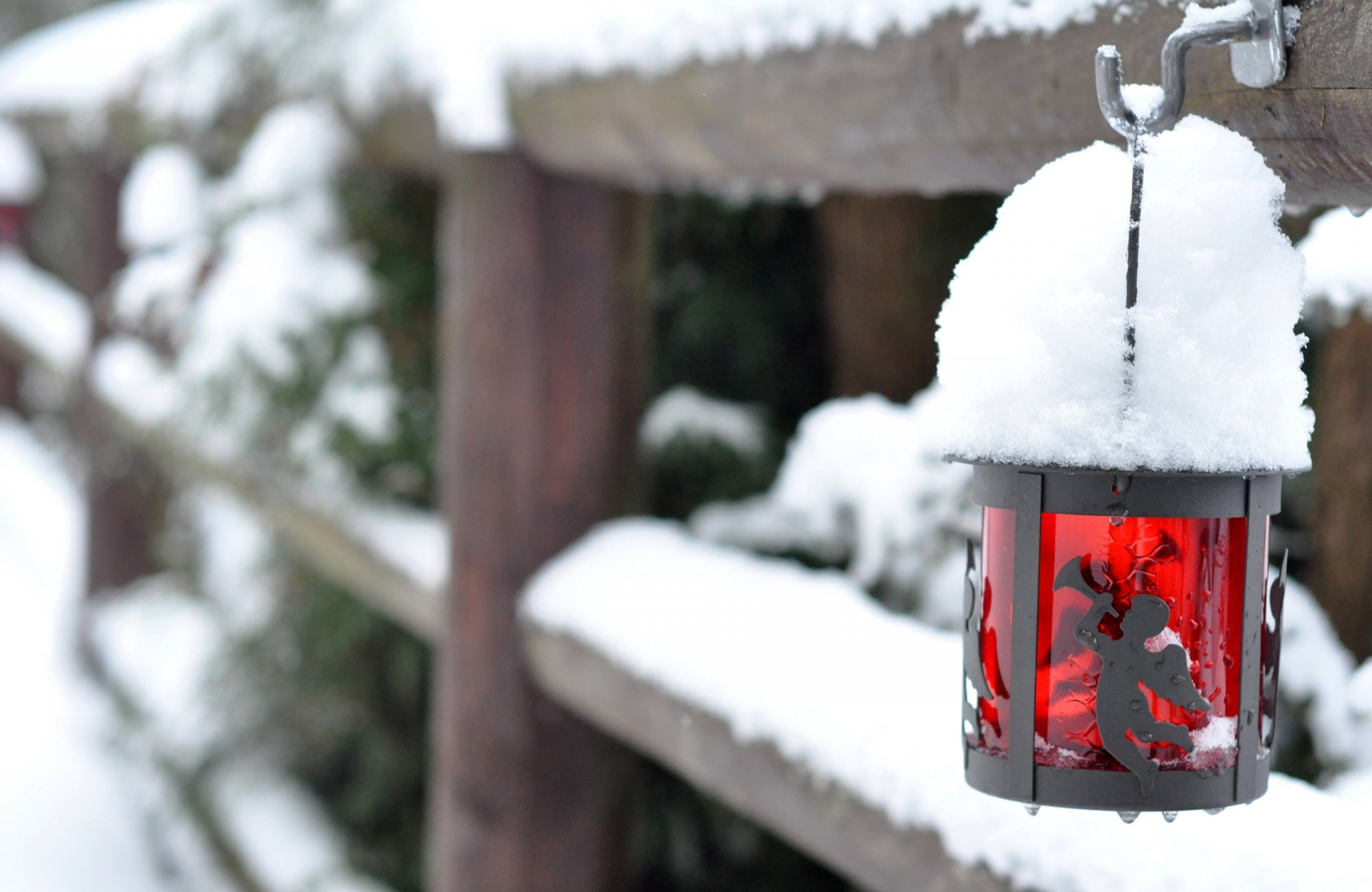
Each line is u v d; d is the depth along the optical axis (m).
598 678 2.00
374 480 3.03
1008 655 0.89
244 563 4.11
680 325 3.16
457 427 2.33
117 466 5.60
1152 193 0.83
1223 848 1.04
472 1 2.32
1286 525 2.18
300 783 3.97
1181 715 0.86
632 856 2.46
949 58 1.26
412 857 3.60
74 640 5.79
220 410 3.04
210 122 3.45
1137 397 0.81
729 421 3.02
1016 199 0.88
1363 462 1.85
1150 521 0.85
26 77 5.86
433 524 2.80
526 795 2.32
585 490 2.33
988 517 0.91
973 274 0.88
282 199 2.95
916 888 1.30
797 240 3.19
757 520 2.47
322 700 3.66
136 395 4.71
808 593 1.81
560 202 2.28
